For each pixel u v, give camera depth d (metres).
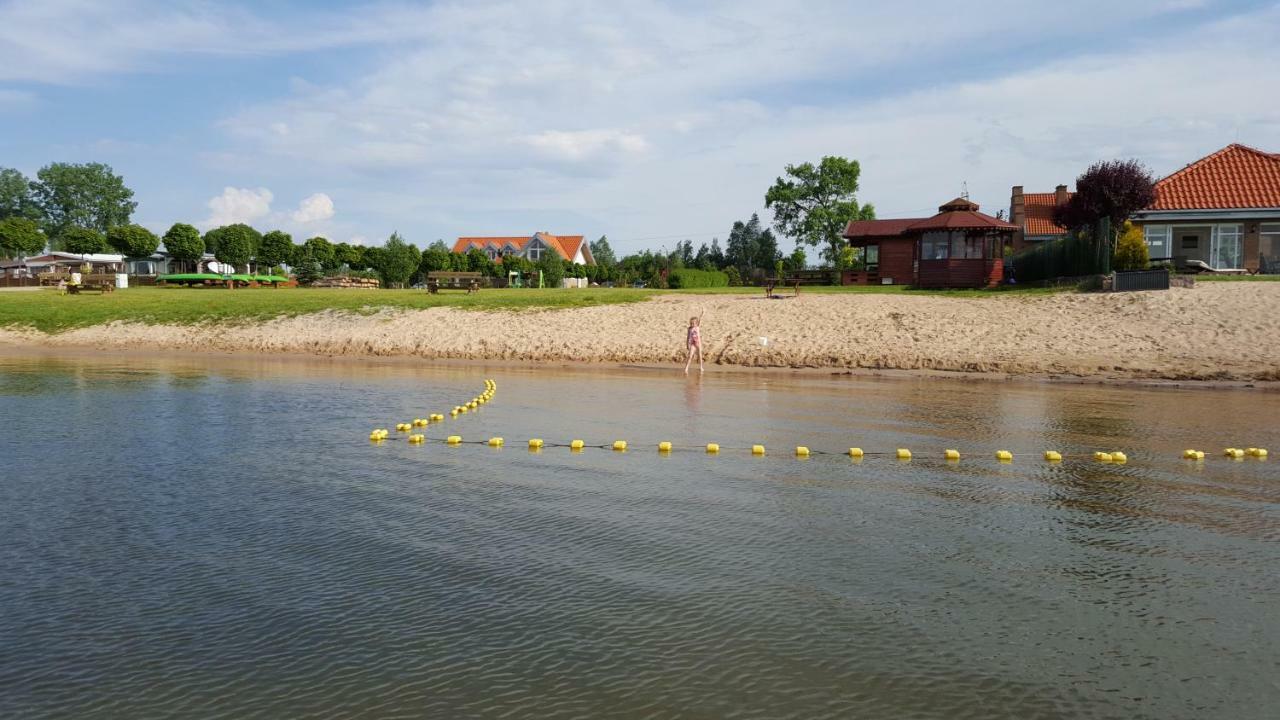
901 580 6.59
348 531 7.96
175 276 54.44
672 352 25.25
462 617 5.93
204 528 8.07
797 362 23.23
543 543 7.57
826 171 68.38
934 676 5.03
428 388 18.86
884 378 20.67
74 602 6.24
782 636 5.58
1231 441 12.26
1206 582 6.54
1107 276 27.81
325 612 6.03
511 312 31.14
